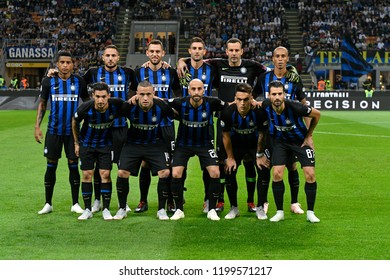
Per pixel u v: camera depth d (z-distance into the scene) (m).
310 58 68.88
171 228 12.72
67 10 77.31
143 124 13.47
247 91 13.11
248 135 13.76
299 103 12.97
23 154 25.19
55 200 15.96
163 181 13.67
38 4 78.25
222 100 15.03
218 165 13.80
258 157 13.57
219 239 11.80
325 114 52.25
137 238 11.88
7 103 58.59
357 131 35.78
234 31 74.81
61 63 14.34
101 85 13.19
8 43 72.81
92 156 13.71
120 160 13.71
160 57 14.96
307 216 13.40
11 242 11.60
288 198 16.22
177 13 75.00
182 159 13.76
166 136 14.76
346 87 67.31
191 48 14.80
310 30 75.25
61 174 20.19
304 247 11.22
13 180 19.00
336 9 77.38
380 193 16.80
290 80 14.34
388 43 74.31
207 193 14.53
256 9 77.12
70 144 14.40
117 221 13.45
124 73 15.06
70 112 14.38
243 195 16.80
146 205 14.71
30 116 48.12
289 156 13.62
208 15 76.75
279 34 74.44
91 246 11.31
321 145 28.62
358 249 11.07
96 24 75.38
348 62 65.94
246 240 11.72
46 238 11.90
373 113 53.78
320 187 17.77
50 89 14.41
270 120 13.25
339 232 12.31
